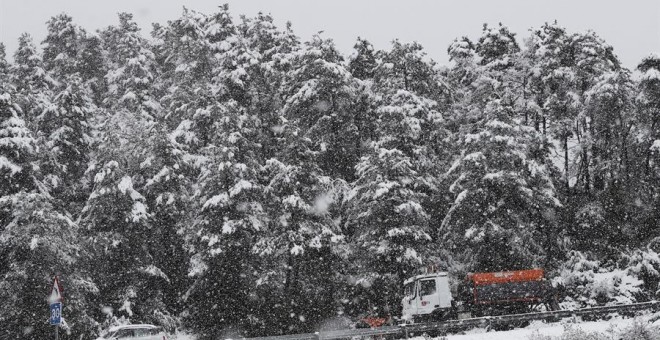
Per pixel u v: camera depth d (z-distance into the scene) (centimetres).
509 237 3281
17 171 2864
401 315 3300
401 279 3272
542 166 3641
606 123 3856
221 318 3112
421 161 3803
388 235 3198
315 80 3850
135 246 3138
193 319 3288
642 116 3806
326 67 3828
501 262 3300
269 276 3170
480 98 4041
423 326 2411
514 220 3338
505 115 3491
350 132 3997
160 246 3300
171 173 3294
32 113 3788
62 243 2769
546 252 3694
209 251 3055
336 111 3925
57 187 3316
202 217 3225
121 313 3053
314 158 3522
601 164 3938
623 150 3900
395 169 3403
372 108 4103
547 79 4112
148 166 3300
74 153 3503
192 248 3309
